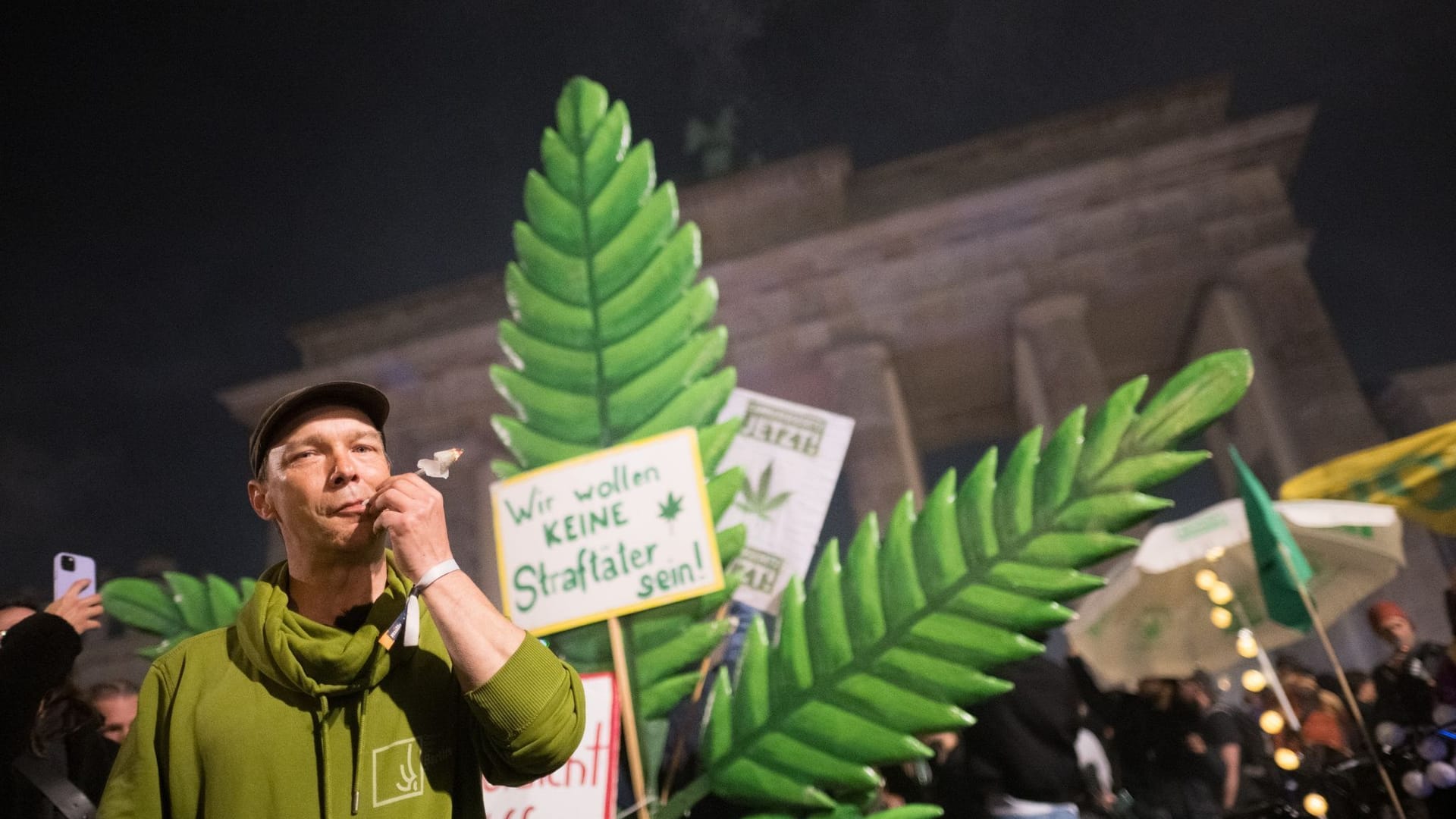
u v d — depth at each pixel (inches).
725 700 130.1
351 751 59.3
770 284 866.8
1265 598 194.7
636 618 137.6
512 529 140.7
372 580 65.1
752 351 856.3
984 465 128.9
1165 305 882.8
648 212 155.3
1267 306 808.9
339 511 62.8
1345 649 624.7
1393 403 826.8
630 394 148.5
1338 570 284.2
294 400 65.3
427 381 888.3
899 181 897.5
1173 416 120.4
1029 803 175.6
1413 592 633.0
